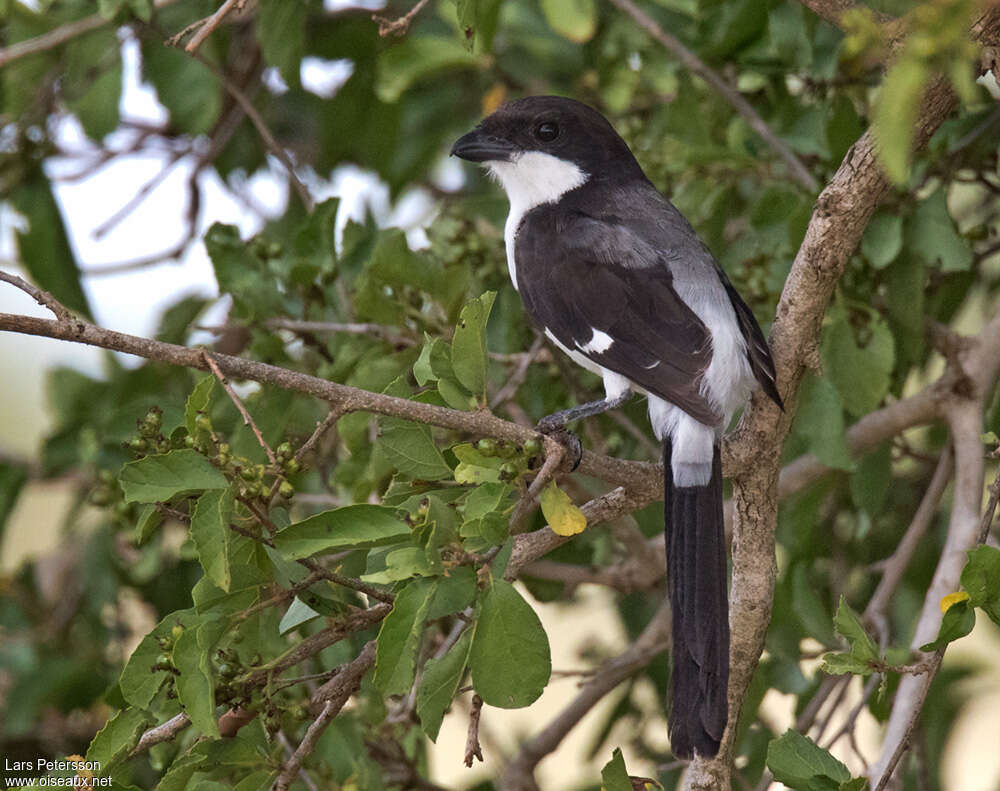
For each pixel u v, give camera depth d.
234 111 11.74
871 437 9.98
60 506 15.98
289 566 6.86
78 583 11.38
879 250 9.21
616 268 9.02
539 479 6.73
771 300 9.83
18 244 11.34
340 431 9.07
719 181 10.51
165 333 10.89
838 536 11.63
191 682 6.37
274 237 12.39
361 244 10.18
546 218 9.62
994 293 11.95
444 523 6.30
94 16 10.73
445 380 6.95
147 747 7.00
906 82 4.45
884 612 9.83
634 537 10.24
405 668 6.20
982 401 9.72
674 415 8.16
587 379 10.58
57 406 11.25
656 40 10.95
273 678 6.86
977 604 6.77
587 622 14.55
